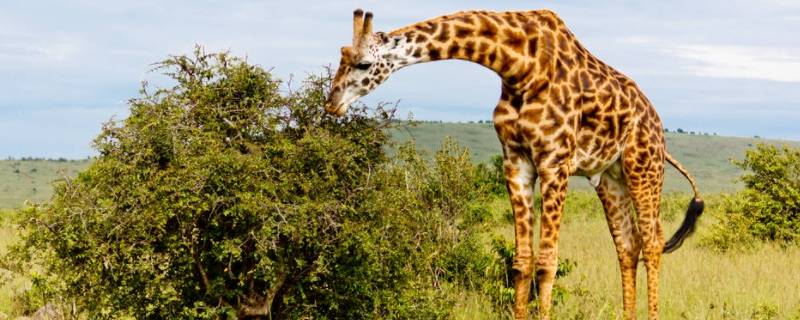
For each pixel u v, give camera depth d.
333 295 11.13
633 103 12.04
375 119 11.39
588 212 36.34
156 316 10.69
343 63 10.14
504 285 14.62
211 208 10.12
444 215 16.45
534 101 10.92
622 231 13.01
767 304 14.79
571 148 11.06
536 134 10.91
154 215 9.84
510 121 11.10
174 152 10.08
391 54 10.16
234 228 10.39
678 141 129.38
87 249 10.02
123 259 10.08
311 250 10.92
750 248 22.69
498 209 28.50
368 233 10.80
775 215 23.98
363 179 11.04
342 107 10.12
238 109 10.78
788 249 22.78
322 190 10.73
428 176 16.39
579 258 21.19
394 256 11.16
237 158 10.02
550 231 10.88
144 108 10.34
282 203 10.32
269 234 9.95
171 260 10.25
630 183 12.41
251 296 10.88
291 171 10.57
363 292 11.31
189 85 10.68
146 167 10.20
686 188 92.25
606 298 14.96
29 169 101.00
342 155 10.69
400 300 11.65
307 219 10.42
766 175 24.86
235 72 10.72
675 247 13.99
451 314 13.05
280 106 10.96
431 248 13.48
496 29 10.66
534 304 13.56
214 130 10.62
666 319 14.52
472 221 17.02
